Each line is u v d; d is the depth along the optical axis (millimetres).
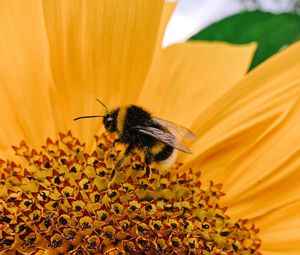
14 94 152
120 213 133
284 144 154
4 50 153
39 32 152
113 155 143
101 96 155
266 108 156
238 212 152
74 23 152
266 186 153
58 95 153
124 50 154
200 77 166
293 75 157
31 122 152
